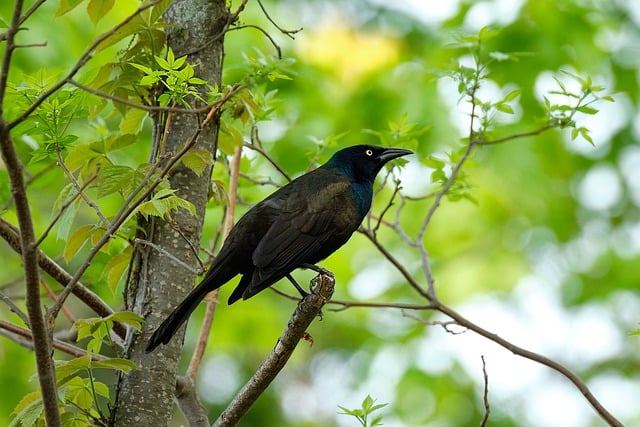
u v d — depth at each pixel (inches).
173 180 299.9
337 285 659.4
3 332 375.9
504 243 678.5
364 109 612.1
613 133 685.3
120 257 303.7
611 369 706.2
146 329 290.5
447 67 388.5
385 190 633.6
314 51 620.7
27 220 224.1
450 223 669.3
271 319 631.8
